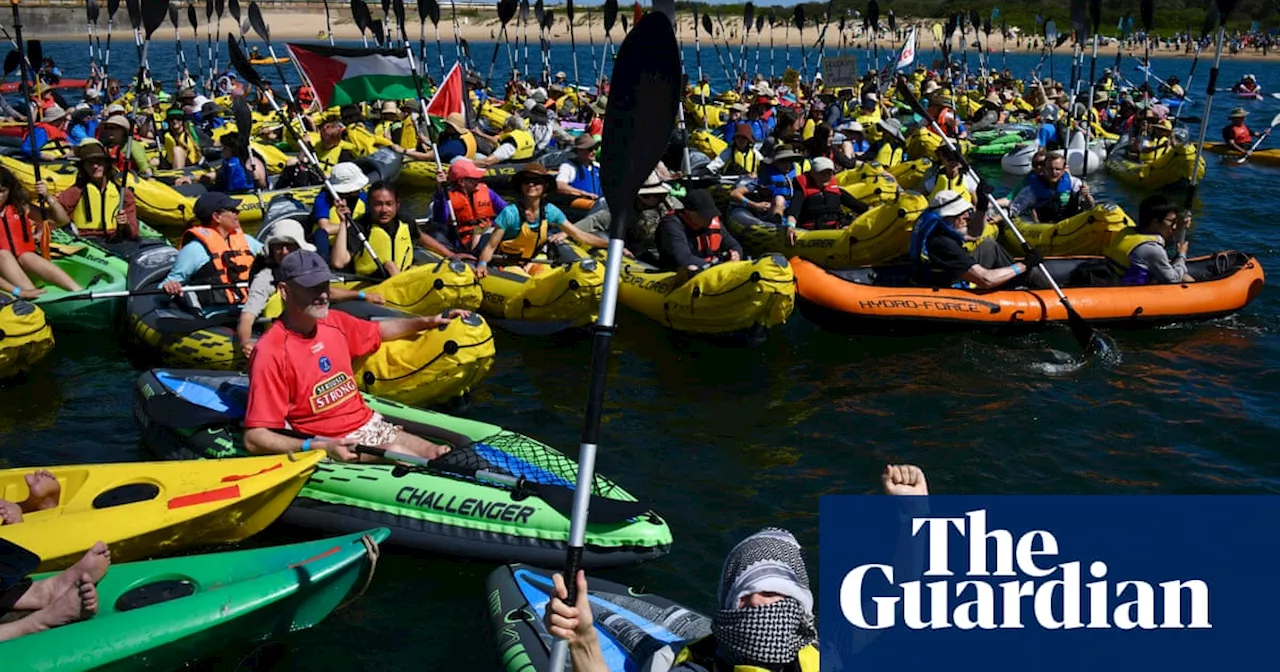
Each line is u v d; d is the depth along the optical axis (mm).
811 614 3197
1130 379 7410
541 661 3818
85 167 9305
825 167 10562
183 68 25844
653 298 8289
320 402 5070
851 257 9938
